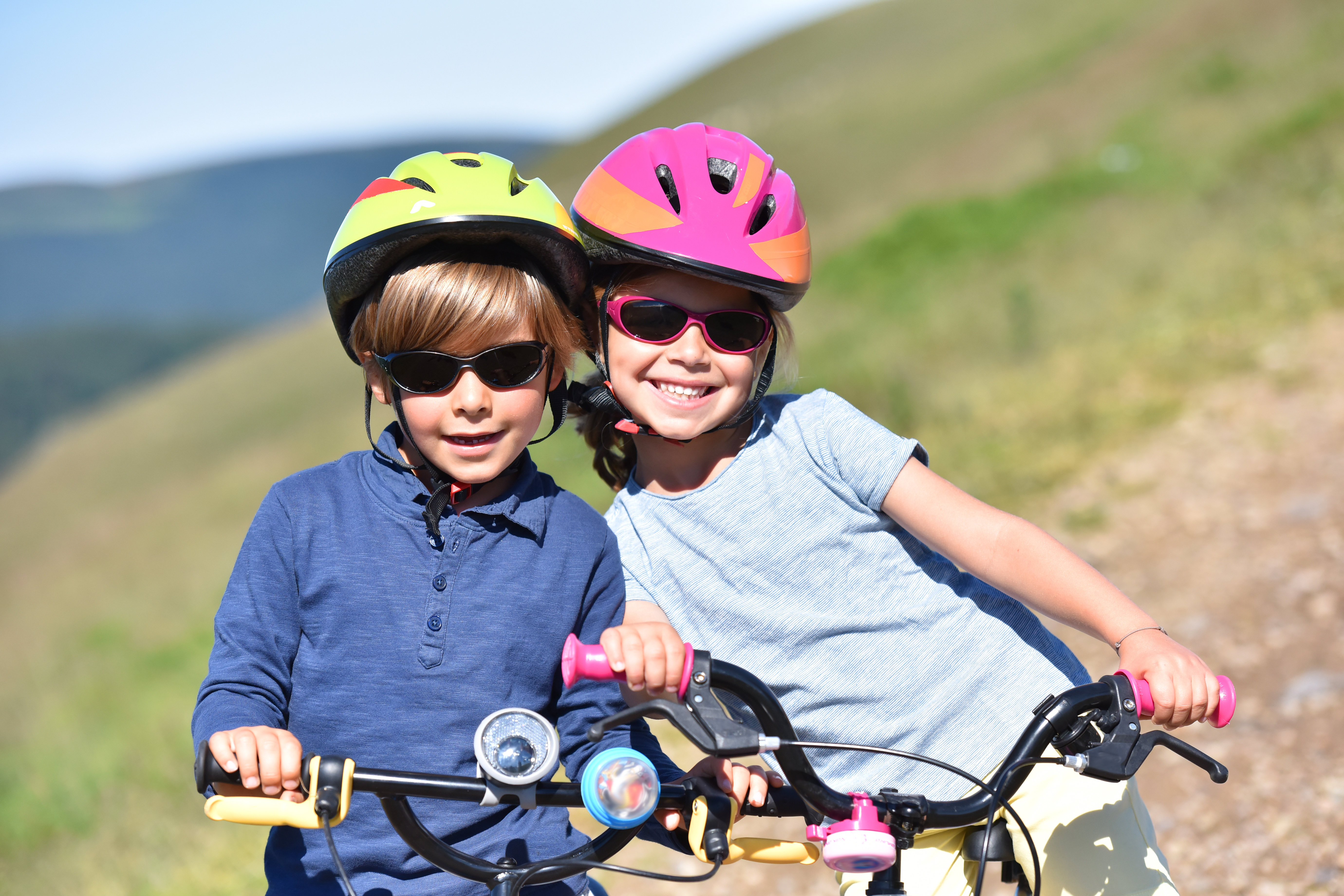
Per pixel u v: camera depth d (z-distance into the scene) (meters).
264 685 1.74
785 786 1.76
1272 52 20.31
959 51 44.62
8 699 12.16
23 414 129.50
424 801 1.77
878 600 2.05
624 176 2.11
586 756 1.88
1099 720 1.63
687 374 2.06
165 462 35.47
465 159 1.97
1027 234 15.72
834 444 2.07
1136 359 9.16
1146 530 6.28
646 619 2.04
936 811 1.60
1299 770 3.98
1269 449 6.93
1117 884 1.93
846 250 18.58
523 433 1.87
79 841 6.10
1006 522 1.92
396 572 1.82
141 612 15.79
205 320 178.38
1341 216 10.84
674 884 4.12
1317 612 5.04
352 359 2.14
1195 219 12.67
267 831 5.55
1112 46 31.61
